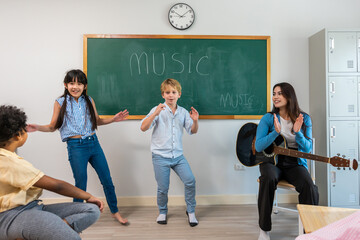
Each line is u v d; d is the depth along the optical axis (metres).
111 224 2.33
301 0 2.87
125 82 2.79
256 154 2.29
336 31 2.59
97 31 2.77
